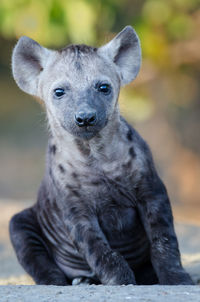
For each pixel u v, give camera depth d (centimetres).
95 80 960
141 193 973
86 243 949
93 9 1861
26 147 2941
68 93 962
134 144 980
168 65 2255
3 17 1830
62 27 1820
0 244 1456
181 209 2136
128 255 1017
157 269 920
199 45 2242
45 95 1009
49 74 997
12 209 1753
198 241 1426
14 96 3622
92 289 772
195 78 2447
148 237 976
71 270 1049
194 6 2273
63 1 1798
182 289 748
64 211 984
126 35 1032
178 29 2191
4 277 1184
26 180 2578
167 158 2438
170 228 951
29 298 729
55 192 998
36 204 1099
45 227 1065
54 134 998
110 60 1010
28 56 1041
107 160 965
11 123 3244
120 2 2131
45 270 1026
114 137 965
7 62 3622
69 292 757
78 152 963
